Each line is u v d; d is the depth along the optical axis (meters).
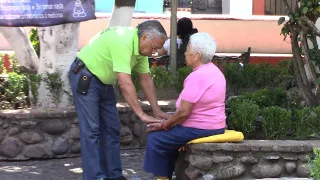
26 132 7.04
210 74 5.28
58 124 7.11
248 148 5.41
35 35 9.02
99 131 5.69
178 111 5.25
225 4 16.59
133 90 5.34
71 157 7.23
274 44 13.88
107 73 5.45
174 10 8.80
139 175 6.34
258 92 7.04
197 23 13.68
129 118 7.50
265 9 16.19
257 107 6.08
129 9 7.82
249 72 9.05
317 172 4.22
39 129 7.08
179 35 9.57
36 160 7.07
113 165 5.75
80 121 5.48
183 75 8.23
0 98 7.64
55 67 7.67
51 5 7.20
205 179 5.32
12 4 7.16
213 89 5.27
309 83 7.30
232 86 9.00
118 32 5.36
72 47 7.71
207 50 5.25
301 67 7.00
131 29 5.42
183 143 5.37
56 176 6.35
